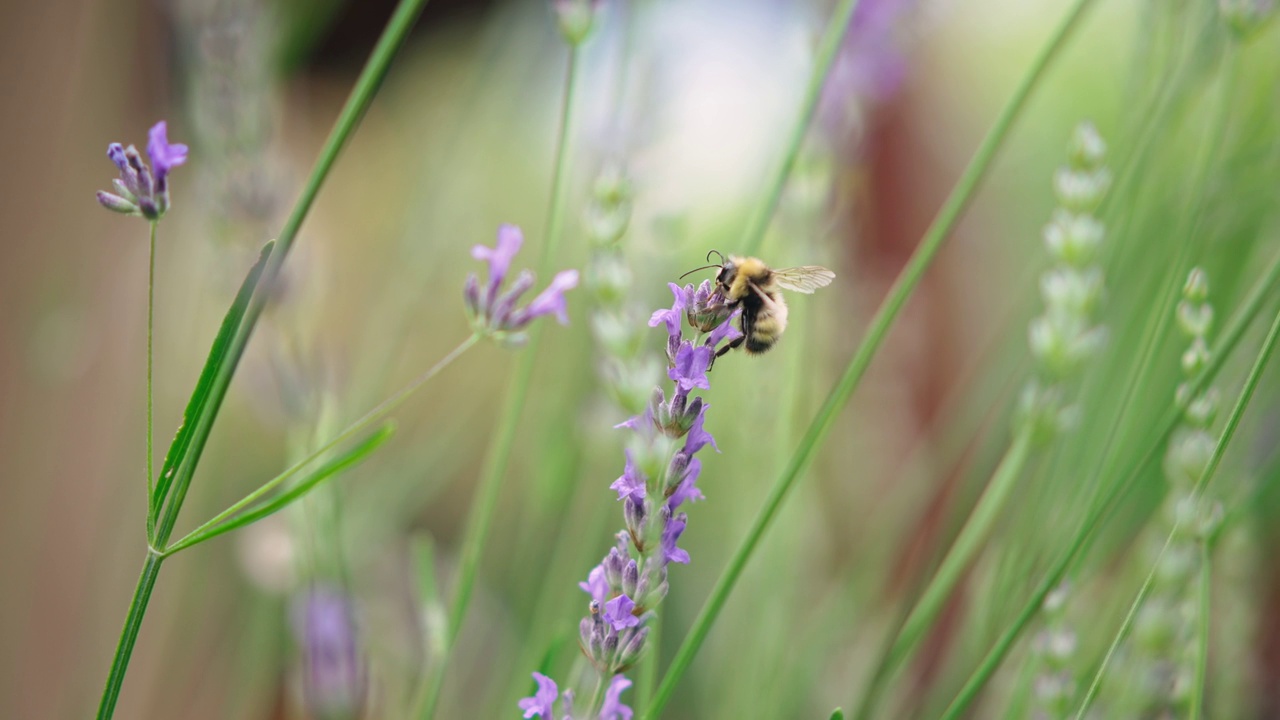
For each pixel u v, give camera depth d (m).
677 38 0.52
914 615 0.48
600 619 0.44
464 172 0.55
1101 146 0.47
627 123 0.51
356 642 0.47
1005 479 0.48
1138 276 0.51
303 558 0.48
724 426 0.54
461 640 0.54
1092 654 0.49
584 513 0.53
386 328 0.54
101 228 0.58
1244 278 0.51
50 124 0.57
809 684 0.52
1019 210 0.58
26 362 0.55
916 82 0.60
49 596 0.56
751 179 0.55
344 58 0.63
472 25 0.61
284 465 0.56
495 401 0.60
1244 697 0.52
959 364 0.60
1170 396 0.48
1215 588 0.51
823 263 0.52
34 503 0.56
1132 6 0.53
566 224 0.53
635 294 0.52
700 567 0.55
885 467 0.57
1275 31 0.51
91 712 0.54
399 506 0.54
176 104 0.56
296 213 0.44
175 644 0.54
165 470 0.43
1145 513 0.51
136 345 0.57
